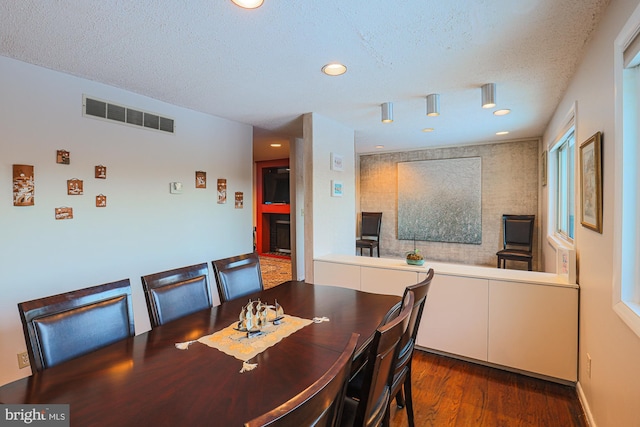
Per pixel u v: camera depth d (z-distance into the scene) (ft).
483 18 5.39
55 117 7.61
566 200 11.13
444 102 10.00
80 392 3.33
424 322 8.87
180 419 2.91
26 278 7.19
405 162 19.72
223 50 6.50
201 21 5.43
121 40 6.09
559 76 7.88
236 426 2.83
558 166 12.84
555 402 6.84
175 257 10.46
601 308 5.55
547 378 7.57
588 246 6.42
